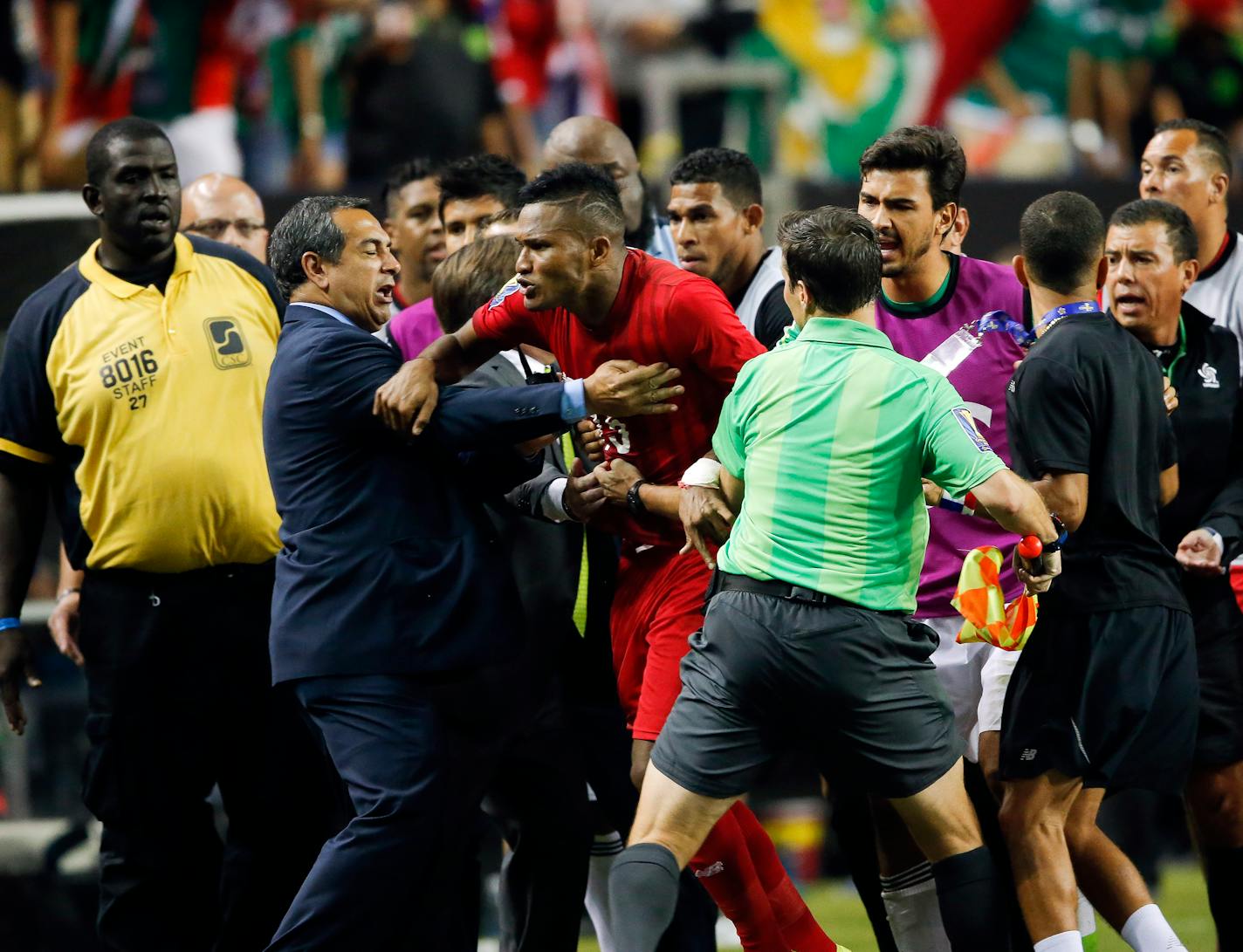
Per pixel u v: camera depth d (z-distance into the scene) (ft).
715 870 53.72
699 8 127.95
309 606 53.26
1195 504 61.26
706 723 49.26
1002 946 49.60
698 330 51.03
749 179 63.21
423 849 52.44
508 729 55.57
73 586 66.13
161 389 59.06
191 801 61.21
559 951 59.06
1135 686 53.36
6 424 60.29
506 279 57.36
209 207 69.97
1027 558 48.83
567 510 55.01
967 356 57.52
